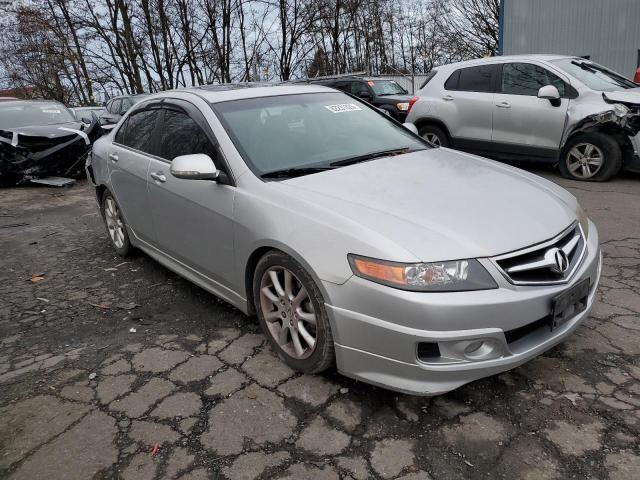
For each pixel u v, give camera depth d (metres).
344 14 27.28
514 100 7.32
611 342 2.99
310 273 2.56
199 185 3.34
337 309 2.46
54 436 2.48
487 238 2.41
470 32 35.81
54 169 9.28
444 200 2.75
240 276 3.14
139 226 4.32
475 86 7.82
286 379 2.82
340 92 4.30
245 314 3.51
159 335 3.41
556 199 2.97
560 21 14.37
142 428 2.50
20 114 10.04
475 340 2.29
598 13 13.73
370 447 2.29
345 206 2.66
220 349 3.18
